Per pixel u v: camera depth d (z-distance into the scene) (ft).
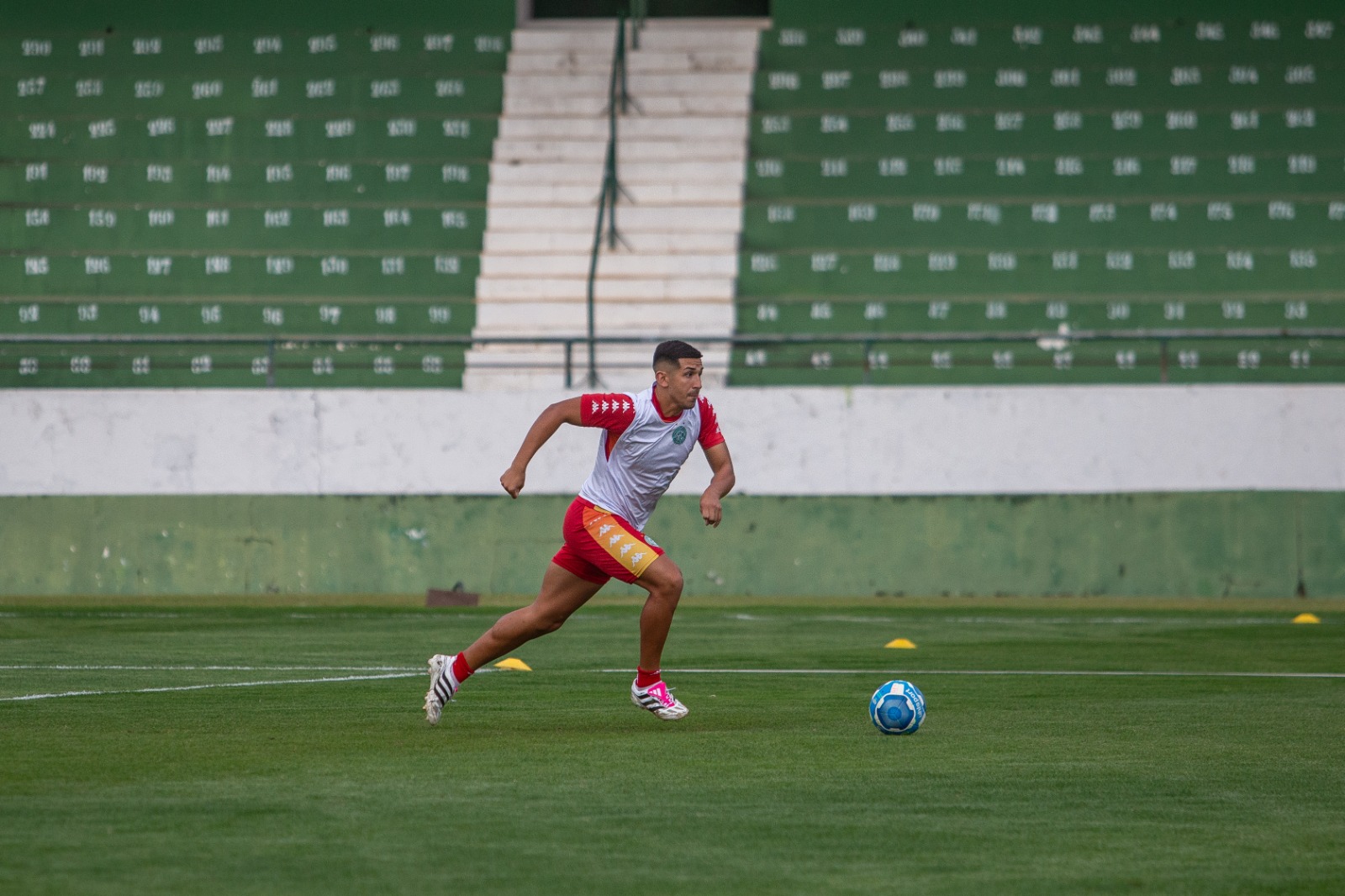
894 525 197.67
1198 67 294.46
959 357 239.71
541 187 279.28
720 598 196.24
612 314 254.88
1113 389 196.85
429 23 315.78
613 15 334.24
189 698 92.53
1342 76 291.58
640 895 44.62
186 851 49.73
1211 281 258.78
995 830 53.62
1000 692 98.53
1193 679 106.32
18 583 200.64
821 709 88.89
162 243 271.08
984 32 303.27
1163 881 46.60
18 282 264.11
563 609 80.02
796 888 45.44
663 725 81.05
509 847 50.57
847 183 279.69
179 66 306.96
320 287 263.29
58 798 58.90
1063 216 269.23
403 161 284.00
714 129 290.56
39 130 288.51
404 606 182.91
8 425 201.36
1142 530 195.93
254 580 200.34
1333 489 194.59
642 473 79.20
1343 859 49.52
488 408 200.23
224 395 201.46
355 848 50.37
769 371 241.14
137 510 201.16
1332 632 148.25
